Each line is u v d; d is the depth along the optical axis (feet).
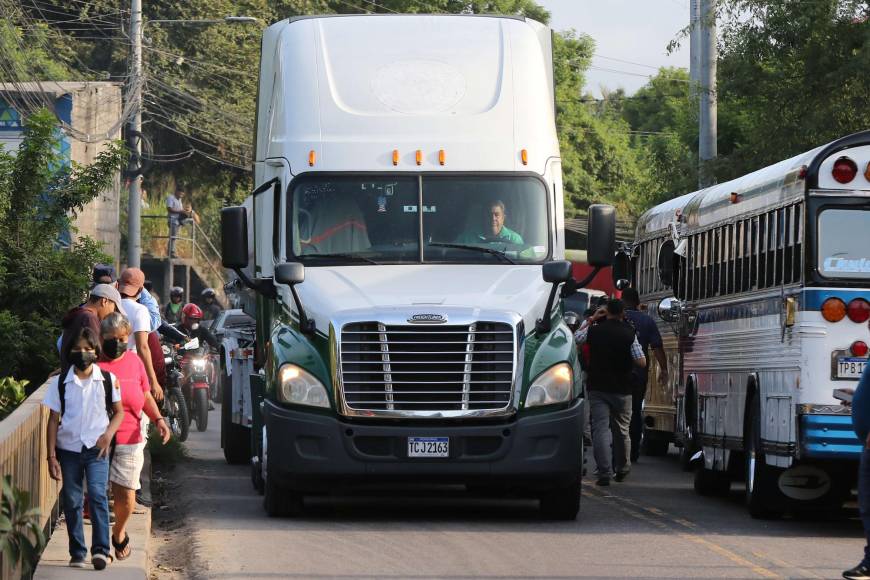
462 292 88.69
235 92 362.74
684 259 119.96
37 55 289.12
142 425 69.26
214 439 155.43
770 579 69.46
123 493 67.82
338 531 84.89
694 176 181.68
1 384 107.76
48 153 138.00
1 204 134.62
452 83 97.30
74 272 137.08
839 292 85.51
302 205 93.61
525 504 99.76
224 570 71.05
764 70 170.60
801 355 85.71
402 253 92.68
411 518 91.30
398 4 404.77
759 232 96.12
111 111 268.00
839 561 75.36
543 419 86.38
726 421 102.47
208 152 366.22
